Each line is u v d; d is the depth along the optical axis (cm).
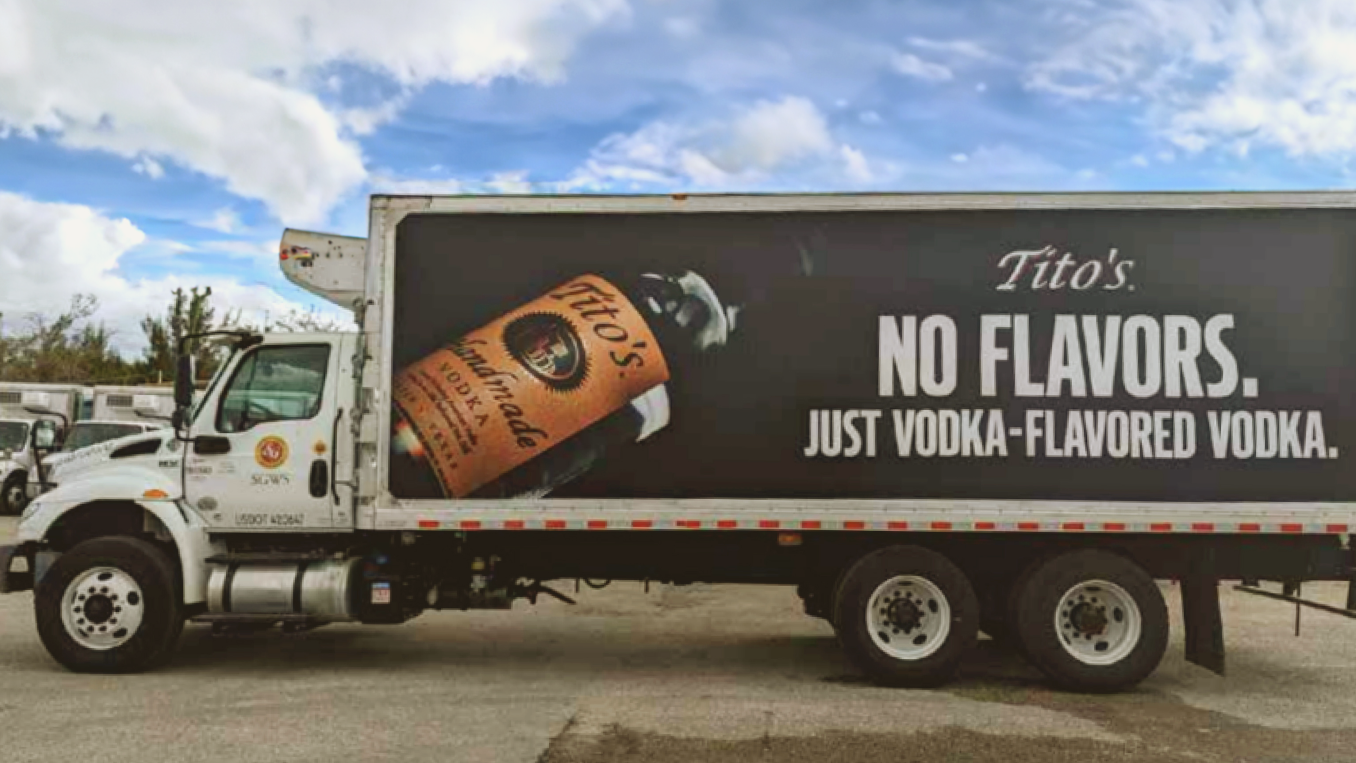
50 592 753
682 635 977
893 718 659
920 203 746
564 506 743
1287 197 735
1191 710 692
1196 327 736
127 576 753
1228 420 731
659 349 748
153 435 796
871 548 768
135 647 750
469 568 798
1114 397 735
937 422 738
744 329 747
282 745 583
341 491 759
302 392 776
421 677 771
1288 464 727
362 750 575
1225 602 1232
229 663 816
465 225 758
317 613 764
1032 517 730
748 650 901
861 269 747
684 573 782
